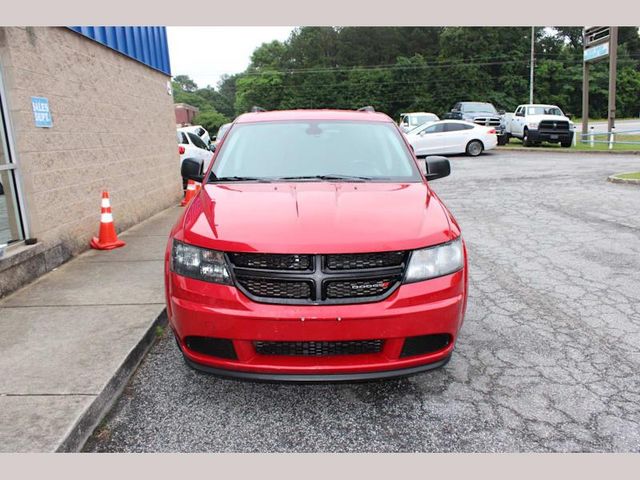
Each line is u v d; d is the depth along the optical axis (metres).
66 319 4.37
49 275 5.68
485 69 65.50
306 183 3.90
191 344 3.09
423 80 67.81
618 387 3.43
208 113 81.56
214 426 3.07
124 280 5.45
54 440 2.73
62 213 6.20
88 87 7.10
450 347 3.11
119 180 8.12
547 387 3.44
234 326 2.88
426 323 2.95
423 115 28.45
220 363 2.96
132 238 7.62
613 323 4.45
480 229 8.20
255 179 4.03
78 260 6.32
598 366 3.71
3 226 5.49
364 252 2.91
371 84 70.06
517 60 64.69
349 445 2.89
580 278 5.66
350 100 72.44
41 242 5.68
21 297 4.95
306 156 4.26
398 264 2.98
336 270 2.90
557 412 3.15
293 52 80.81
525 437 2.92
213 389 3.49
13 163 5.43
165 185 10.58
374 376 2.94
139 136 9.09
